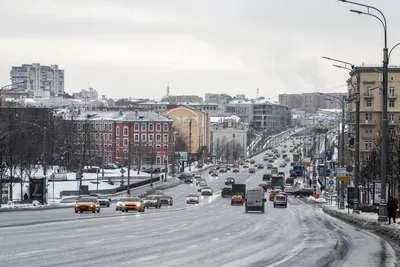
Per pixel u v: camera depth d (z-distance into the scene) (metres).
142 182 174.75
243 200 121.12
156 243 39.91
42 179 100.38
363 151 176.12
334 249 38.19
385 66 59.00
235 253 35.25
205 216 76.62
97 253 33.78
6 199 102.62
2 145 124.94
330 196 130.88
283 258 33.28
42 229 49.28
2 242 38.59
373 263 31.58
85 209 81.50
